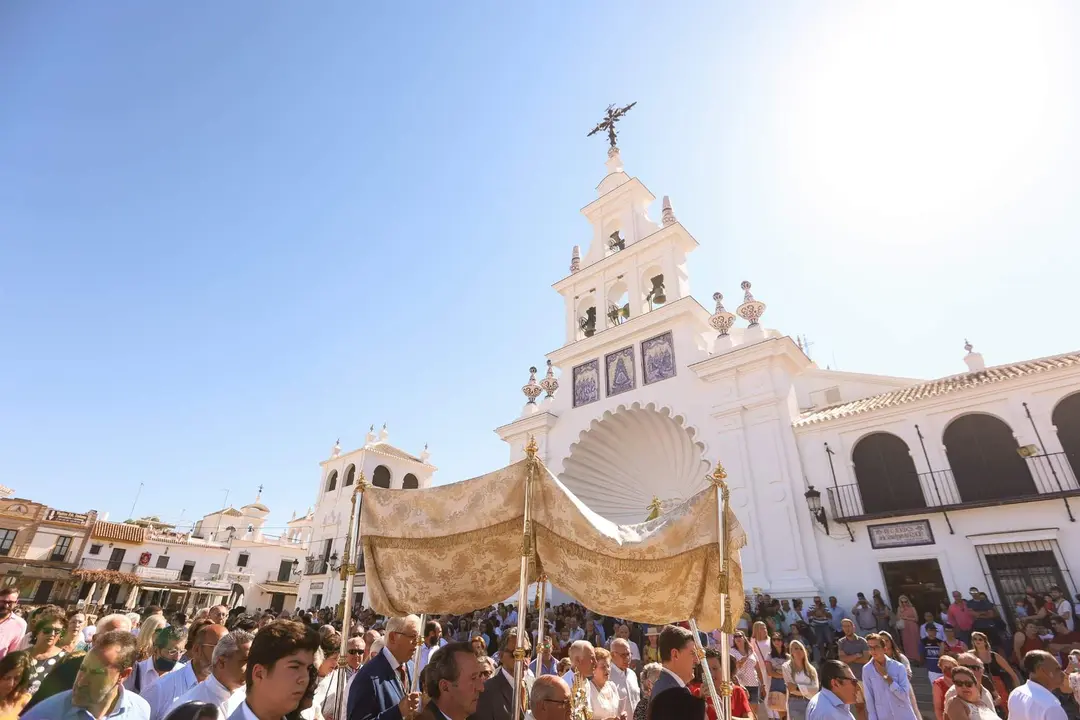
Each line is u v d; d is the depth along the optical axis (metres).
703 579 4.68
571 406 22.08
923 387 15.65
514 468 4.68
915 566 13.38
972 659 5.86
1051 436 12.71
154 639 5.00
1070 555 11.63
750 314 18.31
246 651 3.67
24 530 33.38
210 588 38.75
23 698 3.06
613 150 27.77
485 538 4.62
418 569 4.72
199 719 2.40
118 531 37.53
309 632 2.76
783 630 12.60
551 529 4.52
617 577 4.54
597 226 26.19
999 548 12.47
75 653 4.23
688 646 4.33
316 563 34.06
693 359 19.06
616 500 20.45
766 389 16.73
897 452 14.65
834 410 16.55
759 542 15.16
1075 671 6.78
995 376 13.97
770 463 15.84
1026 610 11.27
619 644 6.60
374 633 9.00
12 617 5.57
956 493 13.38
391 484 37.31
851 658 8.03
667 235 22.20
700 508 4.73
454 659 3.41
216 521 51.31
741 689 5.88
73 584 33.88
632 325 21.11
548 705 3.46
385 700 4.04
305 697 2.84
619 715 5.75
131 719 3.54
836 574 13.99
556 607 16.77
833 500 14.70
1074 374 12.81
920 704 9.42
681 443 19.27
